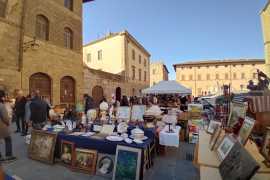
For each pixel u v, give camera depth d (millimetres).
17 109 7500
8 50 10023
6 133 4527
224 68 47188
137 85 28531
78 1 14945
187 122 7301
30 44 10859
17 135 7277
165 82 11445
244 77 45969
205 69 48312
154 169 4430
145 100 14719
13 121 9484
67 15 13766
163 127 5816
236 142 2293
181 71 49656
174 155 5469
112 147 4105
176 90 10633
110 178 3912
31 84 11156
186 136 7102
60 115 7680
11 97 9945
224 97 7801
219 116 7879
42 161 4621
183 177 4008
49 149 4625
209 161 2662
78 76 14617
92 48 26984
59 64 12898
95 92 17734
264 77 6766
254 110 3131
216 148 3055
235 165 1924
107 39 25203
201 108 7730
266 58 15484
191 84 48812
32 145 4930
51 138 4715
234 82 46438
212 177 2176
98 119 5887
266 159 2244
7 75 9906
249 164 1680
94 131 5035
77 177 3928
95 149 4273
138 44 28656
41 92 11727
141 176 3646
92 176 3988
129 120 5473
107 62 25078
